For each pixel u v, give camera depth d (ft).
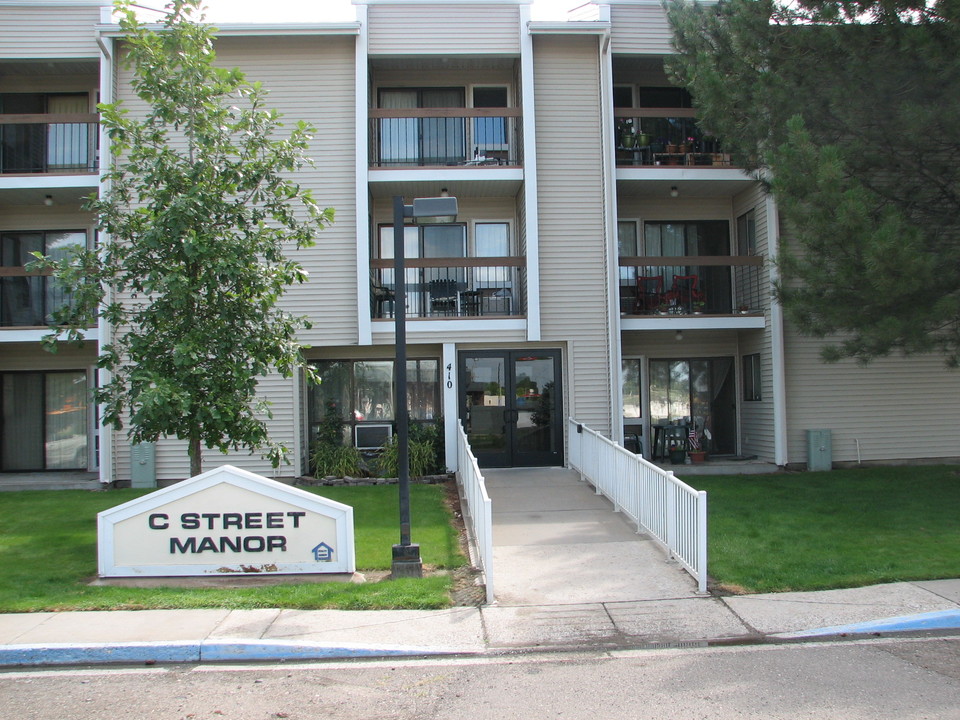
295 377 46.01
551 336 46.80
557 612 22.67
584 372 46.96
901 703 16.29
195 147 28.94
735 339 53.11
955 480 41.78
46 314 49.14
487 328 46.60
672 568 26.58
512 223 51.08
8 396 51.24
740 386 52.70
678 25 43.57
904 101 33.19
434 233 50.98
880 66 33.68
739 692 17.07
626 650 20.15
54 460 51.06
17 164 49.14
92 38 46.68
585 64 47.98
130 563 25.52
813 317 35.76
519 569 26.76
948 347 34.04
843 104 34.96
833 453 47.57
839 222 31.12
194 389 27.32
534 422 47.98
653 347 53.26
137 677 18.79
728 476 44.98
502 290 49.14
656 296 50.37
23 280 49.34
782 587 24.14
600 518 34.12
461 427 42.04
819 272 33.65
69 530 33.17
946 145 33.96
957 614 21.35
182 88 28.35
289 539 25.64
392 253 50.52
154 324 27.78
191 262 27.55
